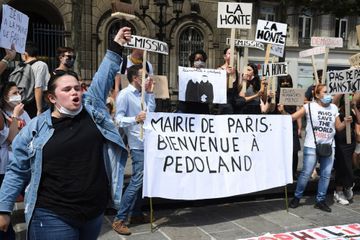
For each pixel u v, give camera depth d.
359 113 5.86
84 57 15.59
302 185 5.44
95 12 15.77
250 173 5.05
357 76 5.26
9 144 3.72
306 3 12.50
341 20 21.91
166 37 16.94
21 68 5.55
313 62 6.11
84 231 2.64
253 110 5.80
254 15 19.77
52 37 15.37
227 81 5.54
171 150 4.63
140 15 16.34
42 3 15.67
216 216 5.09
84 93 2.83
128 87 4.50
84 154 2.54
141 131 4.33
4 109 4.13
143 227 4.62
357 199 6.05
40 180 2.46
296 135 6.54
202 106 5.22
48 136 2.48
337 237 4.39
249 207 5.49
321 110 5.32
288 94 5.76
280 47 6.21
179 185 4.65
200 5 17.50
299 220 5.00
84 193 2.49
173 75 17.31
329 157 5.33
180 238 4.33
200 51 5.42
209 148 4.86
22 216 4.70
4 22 3.88
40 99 5.59
